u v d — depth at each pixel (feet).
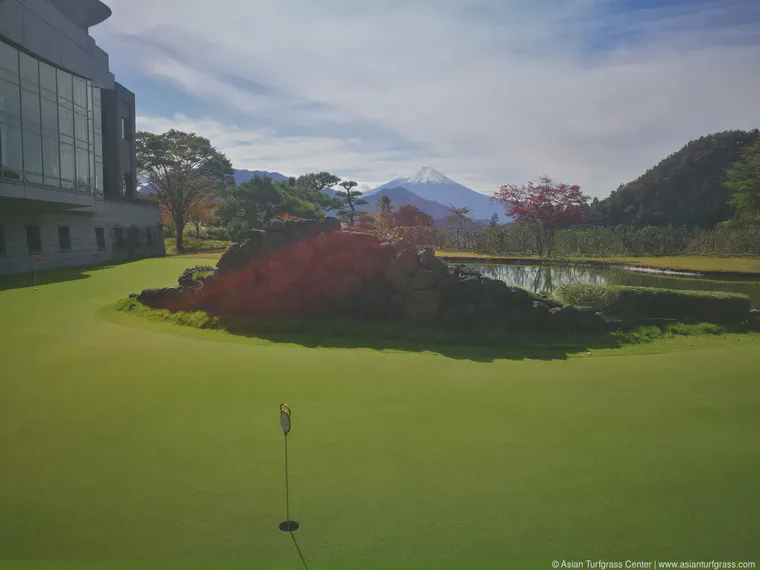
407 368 18.26
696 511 8.74
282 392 15.23
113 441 11.51
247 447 11.18
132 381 16.26
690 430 12.48
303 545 7.68
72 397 14.65
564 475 9.99
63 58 58.65
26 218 59.36
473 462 10.52
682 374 18.02
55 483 9.59
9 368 17.78
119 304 29.94
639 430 12.45
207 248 125.18
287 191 150.51
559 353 21.49
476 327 24.36
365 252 25.77
